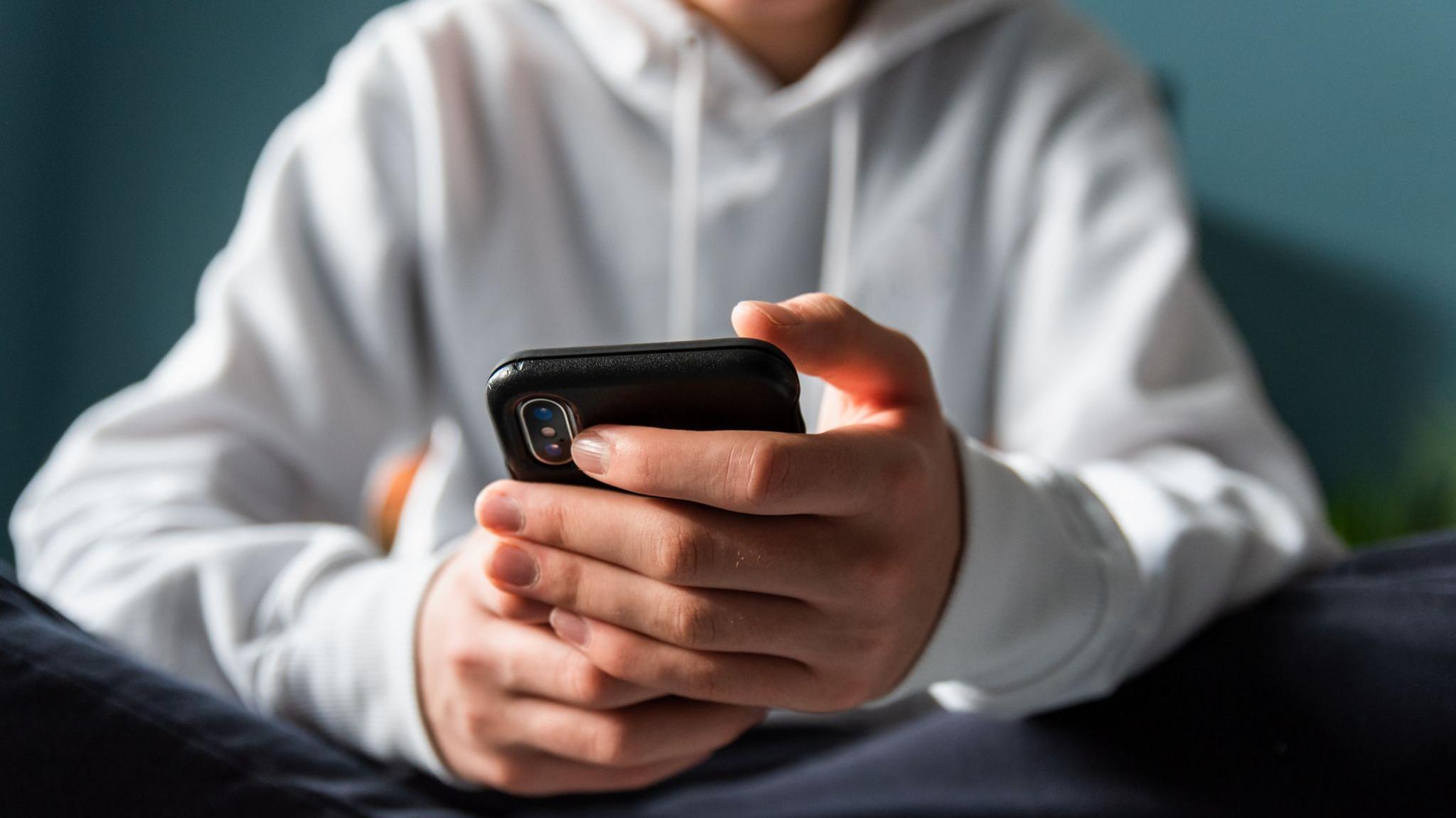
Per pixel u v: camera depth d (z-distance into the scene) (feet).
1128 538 2.31
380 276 3.51
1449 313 7.07
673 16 3.48
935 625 1.97
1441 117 7.00
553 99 3.66
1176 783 2.06
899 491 1.72
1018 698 2.19
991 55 3.70
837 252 3.55
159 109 7.95
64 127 7.95
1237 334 7.39
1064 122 3.59
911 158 3.65
